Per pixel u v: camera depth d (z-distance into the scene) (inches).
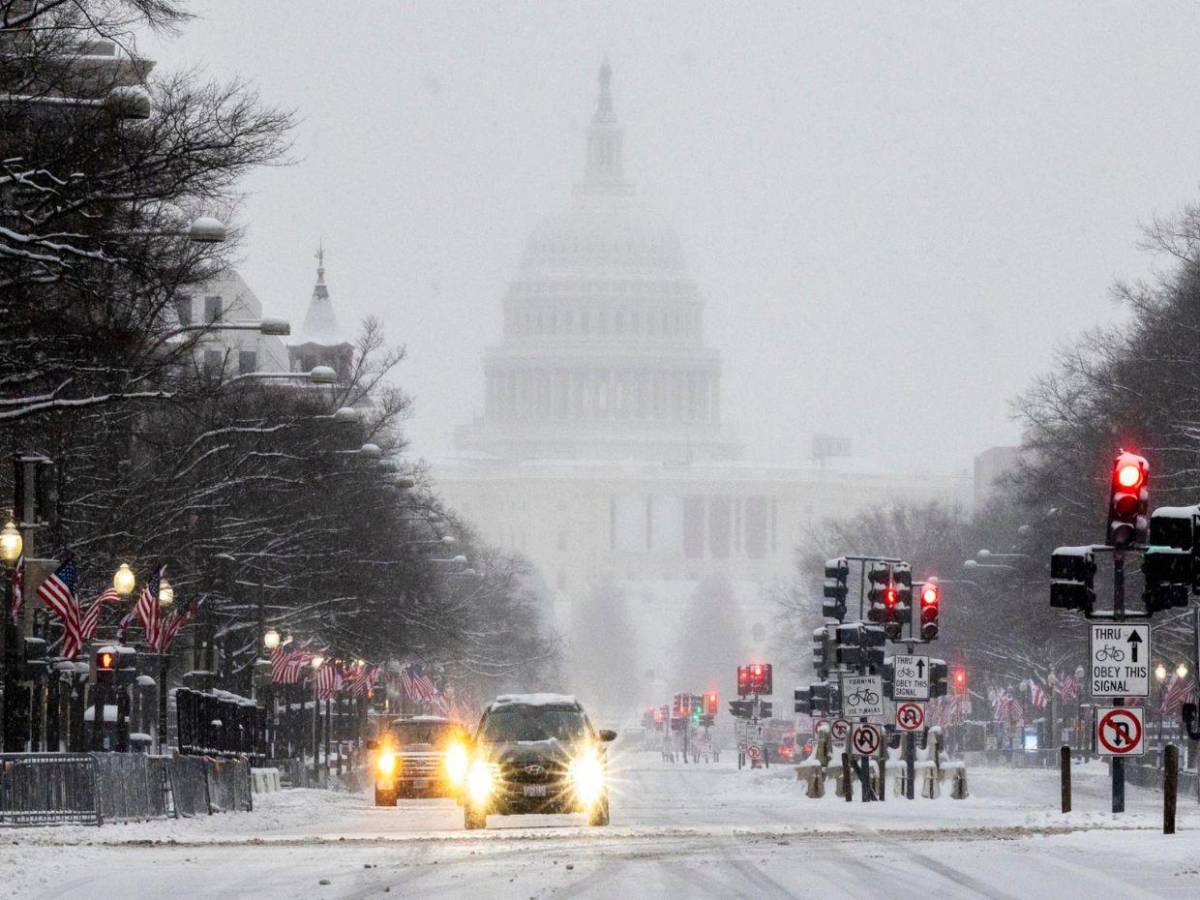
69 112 3818.9
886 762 6712.6
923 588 6520.7
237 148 3885.3
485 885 2783.0
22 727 4916.3
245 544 7239.2
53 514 5521.7
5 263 3924.7
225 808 5866.1
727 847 3449.8
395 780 6963.6
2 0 3690.9
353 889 2758.4
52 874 3048.7
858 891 2635.3
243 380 6284.5
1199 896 2524.6
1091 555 3875.5
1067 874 2817.4
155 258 4084.6
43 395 4362.7
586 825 4741.6
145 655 7652.6
